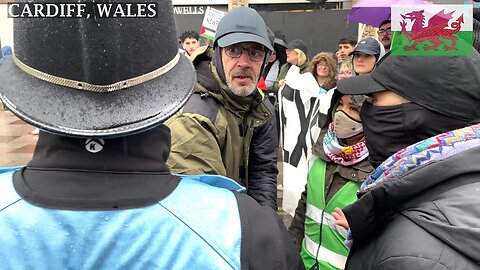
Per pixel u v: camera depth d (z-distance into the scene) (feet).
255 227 2.40
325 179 6.59
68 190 2.25
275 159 7.09
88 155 2.32
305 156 8.45
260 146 6.90
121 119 2.24
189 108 5.36
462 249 2.60
